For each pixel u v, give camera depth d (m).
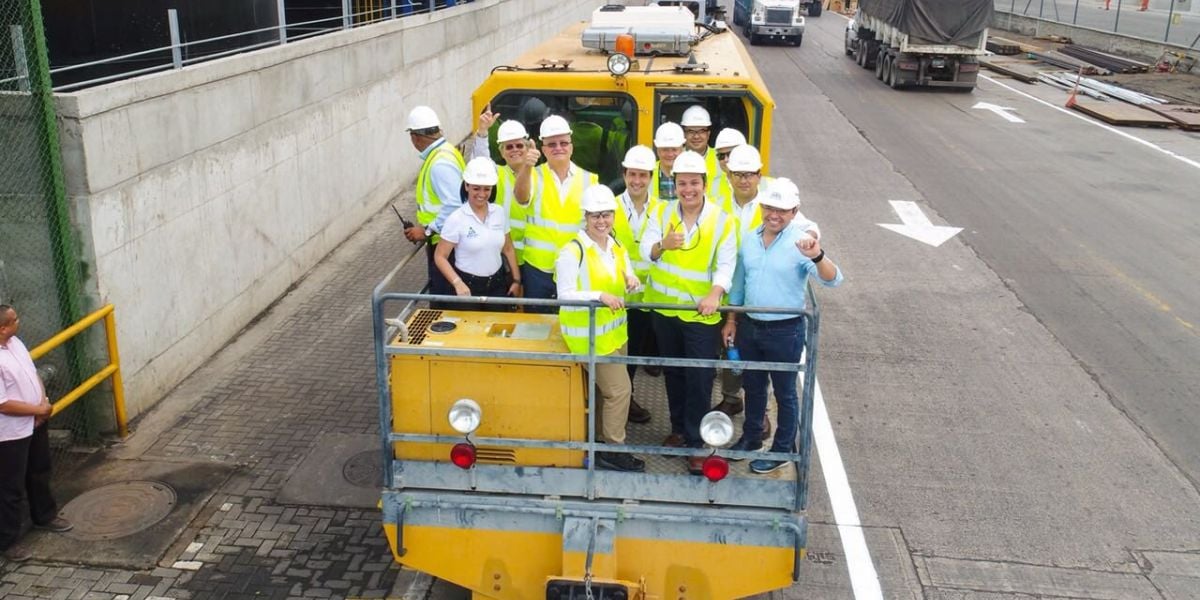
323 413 8.25
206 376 8.93
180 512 6.80
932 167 17.59
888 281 11.78
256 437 7.83
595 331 4.79
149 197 8.13
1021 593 6.18
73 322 7.41
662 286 5.22
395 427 5.05
